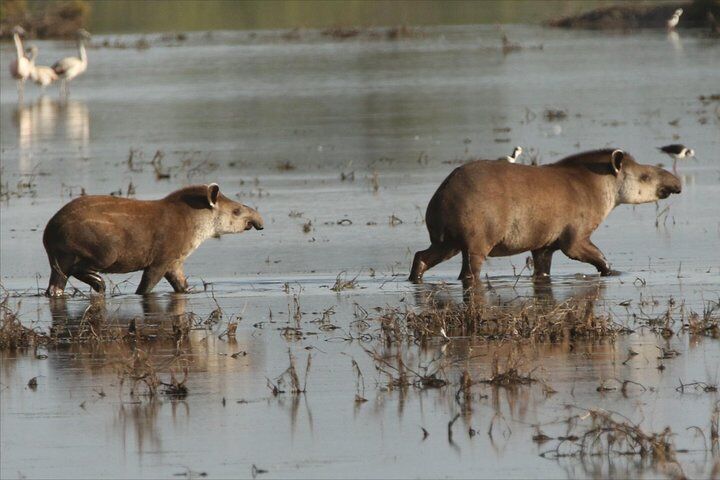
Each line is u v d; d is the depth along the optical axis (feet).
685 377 143.64
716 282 198.59
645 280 201.57
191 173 345.72
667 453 120.47
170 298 197.77
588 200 204.74
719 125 404.16
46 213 288.51
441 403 136.67
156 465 120.47
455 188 197.77
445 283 201.77
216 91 558.15
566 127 413.18
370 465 119.75
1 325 175.01
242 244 247.50
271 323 175.73
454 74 596.70
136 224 199.41
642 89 511.40
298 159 365.61
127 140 418.10
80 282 217.97
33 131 448.24
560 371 146.92
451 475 117.08
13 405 138.92
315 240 249.55
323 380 146.00
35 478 117.91
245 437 127.44
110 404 138.72
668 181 210.59
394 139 399.24
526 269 216.74
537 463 119.65
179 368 152.15
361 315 178.29
